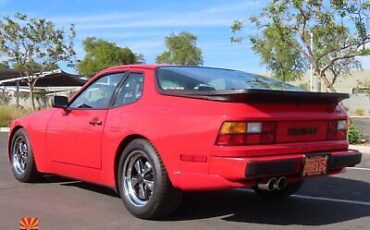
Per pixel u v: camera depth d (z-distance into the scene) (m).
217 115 5.36
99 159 6.50
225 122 5.30
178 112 5.66
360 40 16.23
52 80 48.88
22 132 8.02
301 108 5.80
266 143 5.47
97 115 6.61
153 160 5.75
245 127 5.33
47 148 7.45
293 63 31.69
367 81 48.41
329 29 16.09
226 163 5.26
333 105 6.18
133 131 5.98
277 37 17.22
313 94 5.75
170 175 5.64
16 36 32.41
